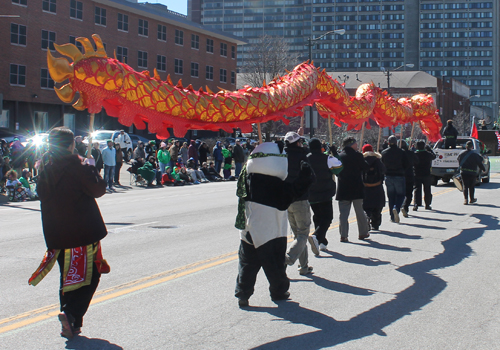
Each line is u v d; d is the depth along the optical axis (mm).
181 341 4766
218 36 67625
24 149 22109
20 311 5629
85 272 4785
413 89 90250
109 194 20672
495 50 189500
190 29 63438
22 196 18328
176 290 6414
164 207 15602
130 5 54562
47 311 5633
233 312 5590
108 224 11977
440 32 190875
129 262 7918
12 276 7141
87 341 4766
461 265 7820
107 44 53125
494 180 25250
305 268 7242
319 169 8547
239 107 6625
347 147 9625
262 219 5625
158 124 6090
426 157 14258
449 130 22375
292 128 59344
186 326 5152
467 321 5320
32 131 47438
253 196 5648
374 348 4602
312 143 8594
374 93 12391
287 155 6309
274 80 7848
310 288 6539
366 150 10742
